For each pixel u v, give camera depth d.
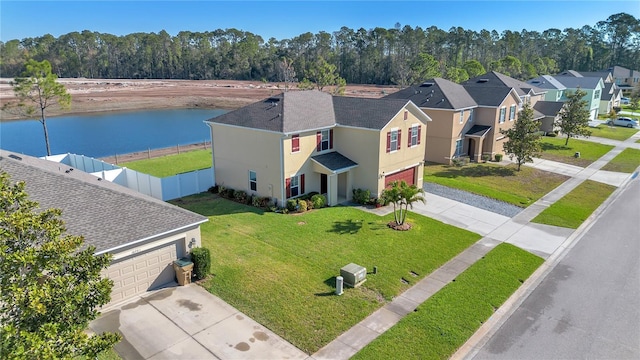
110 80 144.75
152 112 87.69
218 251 20.36
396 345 13.84
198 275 17.58
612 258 21.11
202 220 17.81
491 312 16.02
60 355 7.90
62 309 8.36
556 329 15.13
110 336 8.93
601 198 31.42
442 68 100.00
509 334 14.77
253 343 13.79
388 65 131.62
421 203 28.70
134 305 15.76
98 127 68.88
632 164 42.00
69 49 161.12
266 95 107.25
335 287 17.36
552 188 33.59
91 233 15.13
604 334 14.89
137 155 43.91
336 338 14.16
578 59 134.25
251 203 27.53
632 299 17.25
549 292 17.72
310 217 25.27
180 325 14.62
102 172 28.16
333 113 29.77
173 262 17.39
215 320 14.95
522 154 37.19
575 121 48.00
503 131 39.38
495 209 28.09
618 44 143.88
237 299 16.30
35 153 49.41
